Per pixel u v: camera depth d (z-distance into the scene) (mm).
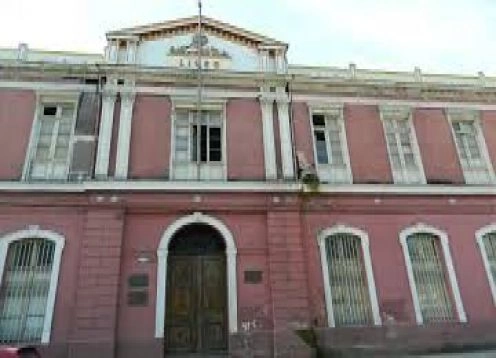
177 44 15070
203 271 12688
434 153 15250
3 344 10906
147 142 13375
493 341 12984
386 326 12609
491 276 13898
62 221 12195
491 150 15836
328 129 15055
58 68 13812
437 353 12344
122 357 11055
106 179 12398
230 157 13672
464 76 16859
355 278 13250
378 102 15547
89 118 13445
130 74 13984
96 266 11625
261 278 12469
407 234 13867
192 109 14273
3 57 13906
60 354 10891
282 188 13227
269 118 14398
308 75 15094
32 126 13180
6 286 11516
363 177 14336
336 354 12008
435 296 13484
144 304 11664
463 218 14484
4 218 11945
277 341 11688
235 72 14594
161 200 12625
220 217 12938
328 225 13477
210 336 11984
